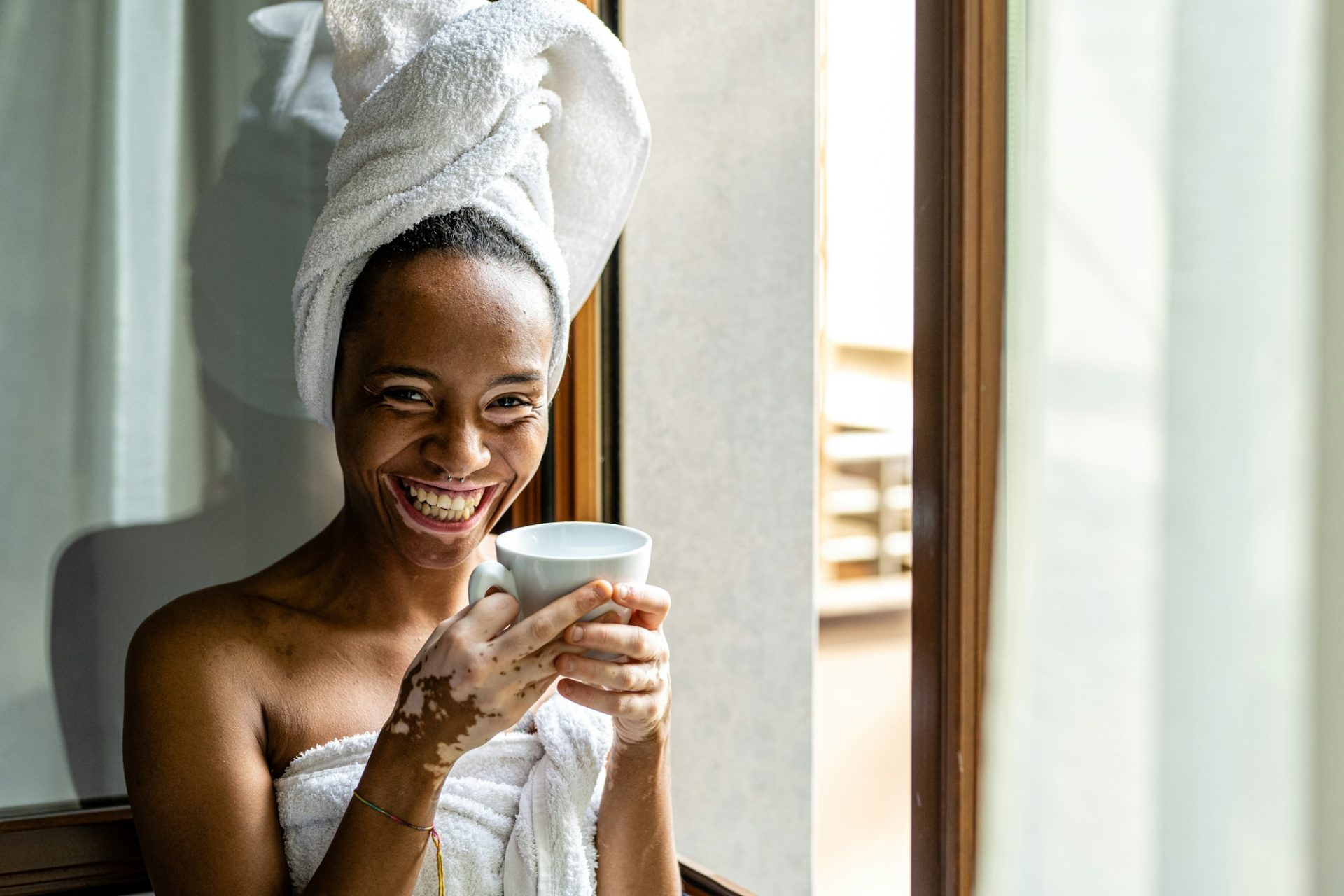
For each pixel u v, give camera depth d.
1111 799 0.72
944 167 0.79
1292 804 0.70
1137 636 0.71
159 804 0.82
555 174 0.98
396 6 0.94
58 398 1.07
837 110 2.12
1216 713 0.70
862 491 3.89
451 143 0.85
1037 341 0.72
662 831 0.90
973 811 0.81
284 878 0.83
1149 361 0.69
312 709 0.87
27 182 1.04
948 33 0.78
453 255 0.83
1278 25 0.66
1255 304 0.67
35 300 1.06
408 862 0.76
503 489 0.89
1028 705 0.74
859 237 2.29
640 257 1.31
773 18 1.38
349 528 0.93
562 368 0.96
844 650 3.57
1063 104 0.70
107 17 1.05
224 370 1.13
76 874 1.02
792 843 1.54
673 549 1.39
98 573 1.10
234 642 0.86
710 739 1.46
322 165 1.14
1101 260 0.70
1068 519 0.72
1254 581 0.69
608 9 1.26
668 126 1.32
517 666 0.73
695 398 1.38
